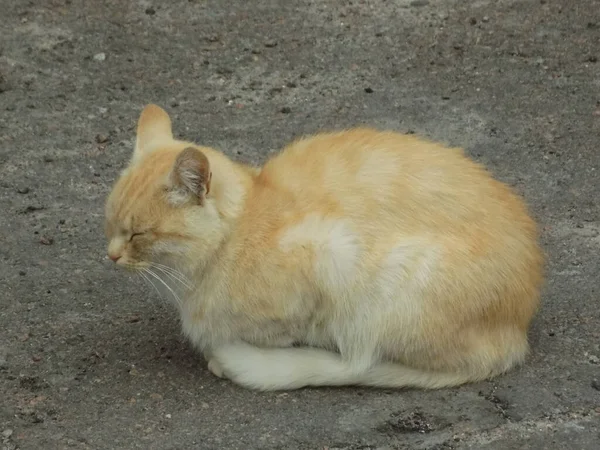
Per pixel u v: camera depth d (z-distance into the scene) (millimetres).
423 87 14359
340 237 8188
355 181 8516
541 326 9477
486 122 13508
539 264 9008
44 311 9750
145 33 15602
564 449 7902
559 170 12461
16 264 10562
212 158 8508
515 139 13141
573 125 13422
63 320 9617
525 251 8688
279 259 8188
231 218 8250
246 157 12734
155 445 7883
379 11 16266
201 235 8125
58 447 7879
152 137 8922
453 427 8102
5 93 14047
